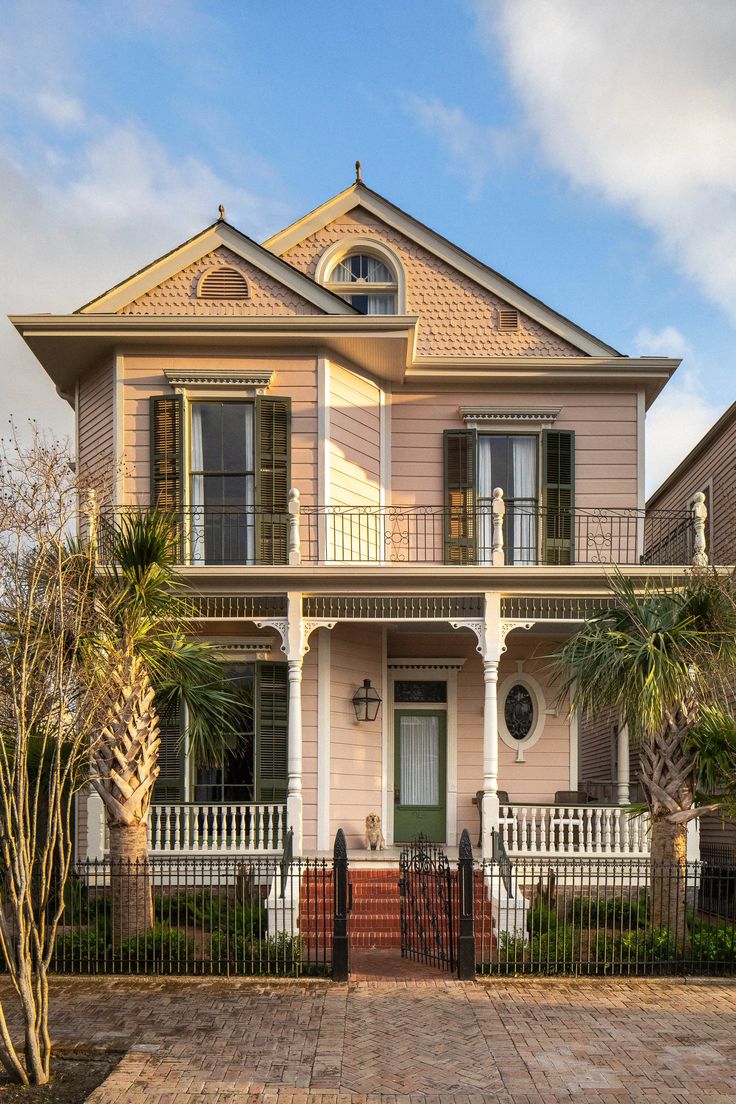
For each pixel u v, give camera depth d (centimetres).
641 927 1240
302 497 1519
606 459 1684
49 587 879
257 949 1099
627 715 1141
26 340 1512
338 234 1756
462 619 1412
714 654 1123
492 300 1750
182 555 1459
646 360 1666
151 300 1550
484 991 1010
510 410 1670
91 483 1352
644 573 1389
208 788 1485
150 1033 875
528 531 1659
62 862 827
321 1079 770
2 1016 763
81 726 940
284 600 1419
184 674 1233
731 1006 963
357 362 1603
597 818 1405
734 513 1817
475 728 1664
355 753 1560
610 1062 809
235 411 1532
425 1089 752
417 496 1664
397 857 1427
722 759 1112
